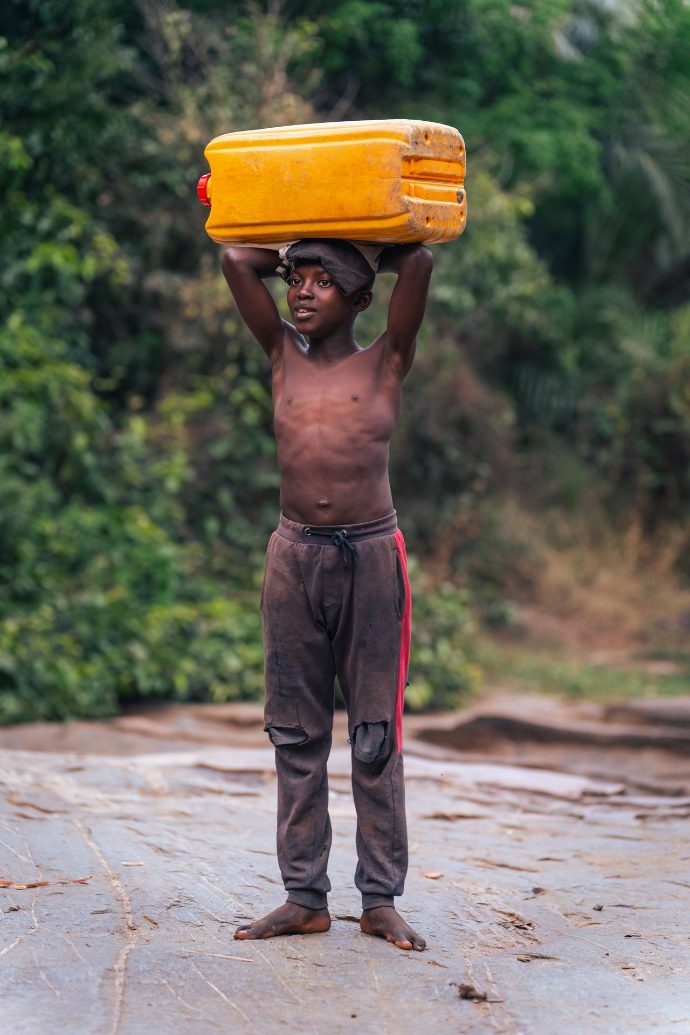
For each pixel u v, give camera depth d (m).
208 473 11.94
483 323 14.77
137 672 9.44
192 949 3.75
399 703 3.88
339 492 3.75
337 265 3.69
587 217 17.75
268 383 12.40
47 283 11.66
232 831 5.32
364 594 3.76
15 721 8.80
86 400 10.65
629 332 16.64
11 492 9.68
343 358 3.86
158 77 13.65
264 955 3.73
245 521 11.89
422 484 13.16
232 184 3.75
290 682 3.86
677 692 11.20
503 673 11.83
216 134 12.23
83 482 10.79
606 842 5.64
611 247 18.30
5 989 3.42
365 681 3.80
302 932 3.93
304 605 3.81
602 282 18.62
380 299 12.40
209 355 12.45
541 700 10.65
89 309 12.71
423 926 4.07
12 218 11.37
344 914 4.16
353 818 5.86
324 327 3.79
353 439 3.75
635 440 15.48
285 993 3.47
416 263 3.68
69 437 10.64
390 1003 3.43
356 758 3.93
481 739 8.95
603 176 17.45
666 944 4.00
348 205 3.58
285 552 3.83
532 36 15.36
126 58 12.84
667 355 16.47
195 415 12.09
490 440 13.27
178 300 12.35
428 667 10.25
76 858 4.57
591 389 17.22
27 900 4.09
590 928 4.18
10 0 12.12
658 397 15.36
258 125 12.23
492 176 15.59
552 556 14.66
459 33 15.26
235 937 3.86
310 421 3.78
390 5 14.73
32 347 10.63
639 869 5.05
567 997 3.51
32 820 5.11
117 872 4.44
